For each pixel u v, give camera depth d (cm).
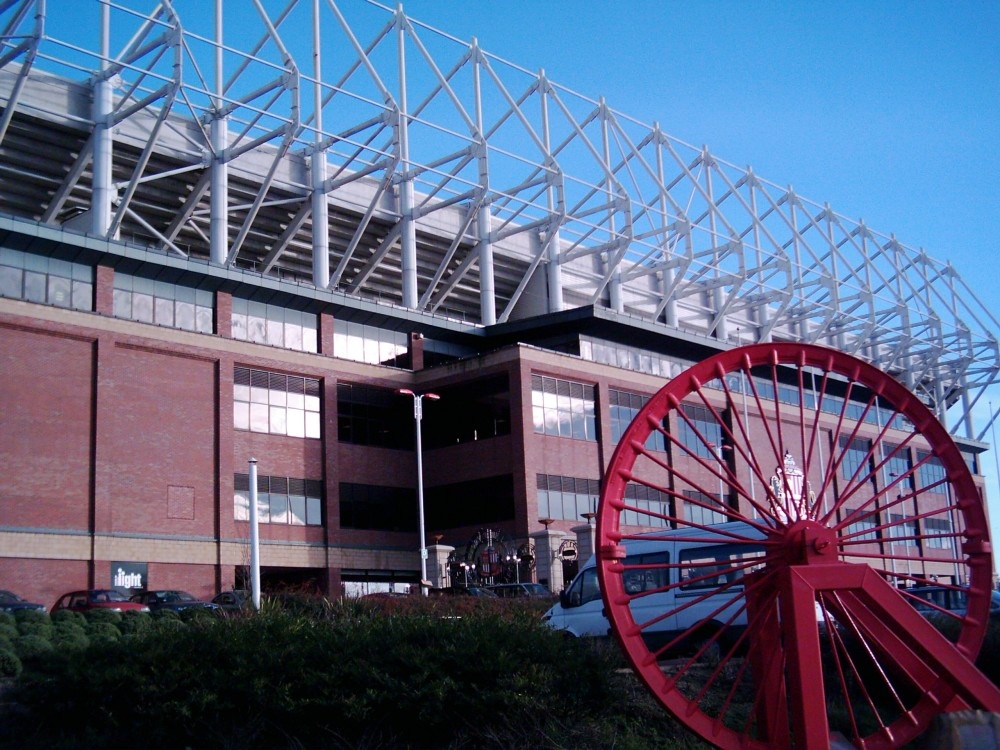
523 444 5481
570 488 5688
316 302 5494
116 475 4603
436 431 5866
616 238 6775
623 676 1769
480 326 6203
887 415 8538
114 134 5262
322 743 1577
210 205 5559
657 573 2400
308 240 6397
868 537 7450
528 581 5191
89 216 5331
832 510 1647
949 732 1394
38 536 4338
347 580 5434
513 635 1650
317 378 5491
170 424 4834
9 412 4350
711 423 6675
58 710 1745
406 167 6022
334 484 5422
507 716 1535
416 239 6562
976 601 1658
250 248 6362
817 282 7862
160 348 4841
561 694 1570
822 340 8550
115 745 1670
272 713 1599
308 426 5412
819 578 1484
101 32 5216
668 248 6919
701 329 8144
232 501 4978
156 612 2872
